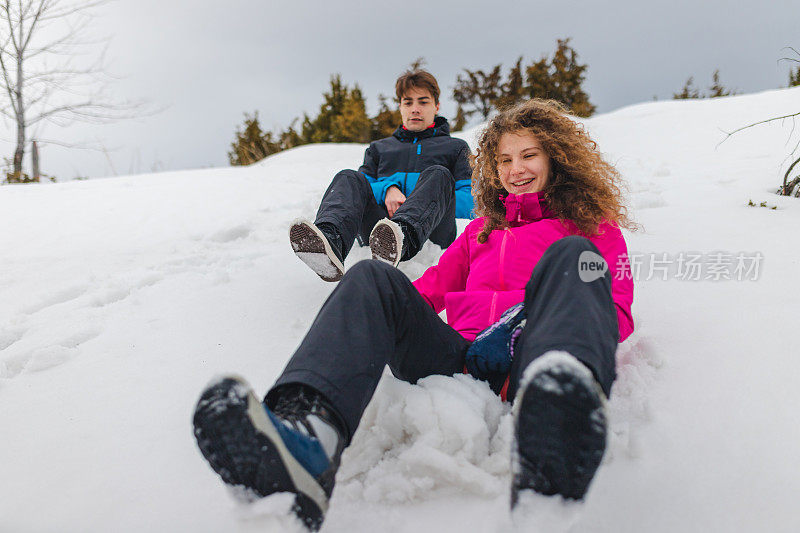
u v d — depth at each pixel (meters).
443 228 2.65
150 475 1.25
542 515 0.86
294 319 2.09
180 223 4.09
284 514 0.86
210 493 1.17
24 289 2.78
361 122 22.44
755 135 5.27
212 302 2.31
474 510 1.03
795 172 3.53
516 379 1.16
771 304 1.80
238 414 0.80
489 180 1.81
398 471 1.12
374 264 1.25
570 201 1.53
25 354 1.92
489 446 1.16
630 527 0.98
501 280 1.56
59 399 1.63
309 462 0.89
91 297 2.50
